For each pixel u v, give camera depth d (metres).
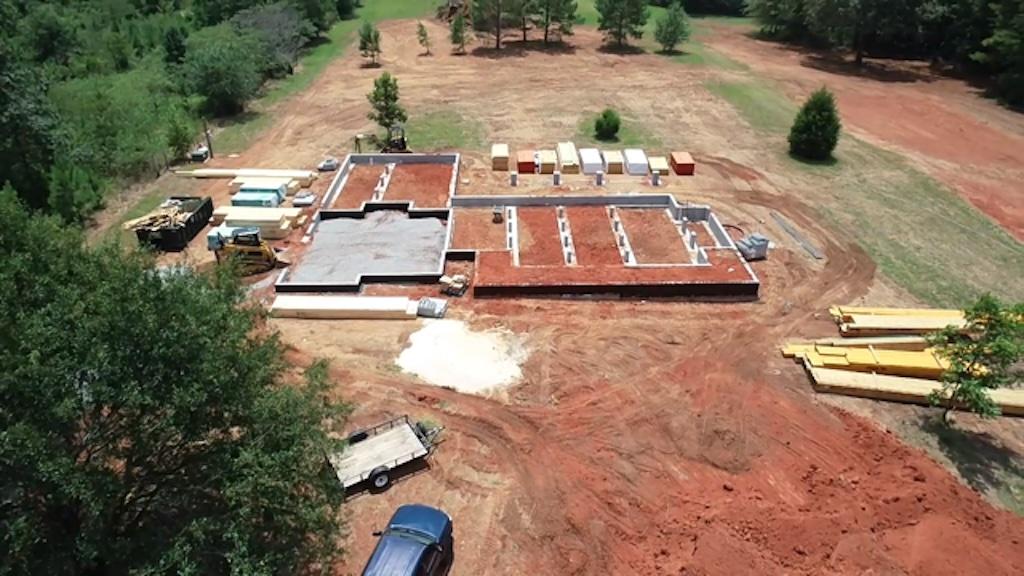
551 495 18.86
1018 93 52.66
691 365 23.92
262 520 13.99
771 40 73.62
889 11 59.62
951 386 20.91
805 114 41.41
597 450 20.34
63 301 13.12
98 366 12.38
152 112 45.88
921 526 17.94
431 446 20.28
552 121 47.66
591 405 22.08
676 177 39.03
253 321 16.09
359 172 38.88
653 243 31.39
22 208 15.49
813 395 22.58
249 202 34.28
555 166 38.94
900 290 28.50
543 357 24.22
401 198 35.62
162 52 59.38
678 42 67.44
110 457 13.33
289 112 49.59
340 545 17.27
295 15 64.00
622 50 67.31
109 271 14.00
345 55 65.50
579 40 71.12
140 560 12.84
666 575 16.70
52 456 11.98
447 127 46.38
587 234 32.00
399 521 16.78
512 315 26.50
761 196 36.84
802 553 17.19
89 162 37.25
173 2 82.00
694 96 53.47
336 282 27.97
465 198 34.47
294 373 23.08
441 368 23.64
